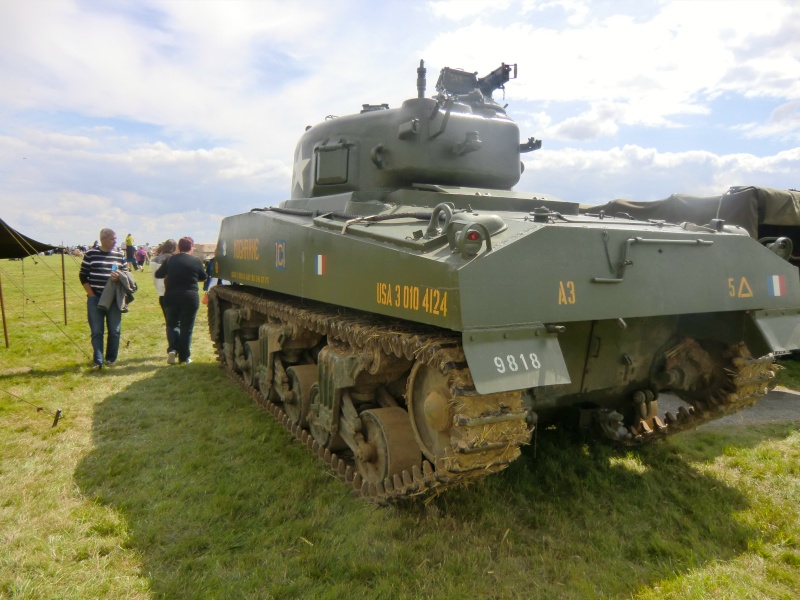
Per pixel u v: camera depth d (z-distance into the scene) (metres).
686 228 5.91
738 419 8.19
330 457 6.12
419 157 7.06
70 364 11.44
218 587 4.06
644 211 12.08
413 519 4.94
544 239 4.23
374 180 7.46
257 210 8.77
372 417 5.42
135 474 6.04
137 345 13.70
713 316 5.94
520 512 5.25
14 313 19.03
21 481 5.80
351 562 4.34
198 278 11.60
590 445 6.89
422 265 4.20
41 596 3.90
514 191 7.34
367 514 5.02
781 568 4.36
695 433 7.48
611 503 5.46
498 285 3.94
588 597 3.97
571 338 5.28
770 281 5.69
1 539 4.64
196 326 17.56
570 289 4.30
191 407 8.45
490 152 7.54
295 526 4.87
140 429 7.50
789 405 9.03
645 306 4.71
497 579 4.17
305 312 6.71
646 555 4.54
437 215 4.56
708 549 4.62
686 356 6.16
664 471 6.21
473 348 3.77
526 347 3.98
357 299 5.20
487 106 8.56
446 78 9.43
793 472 6.17
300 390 6.93
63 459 6.42
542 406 5.64
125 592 3.99
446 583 4.09
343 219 6.09
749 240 5.53
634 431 6.84
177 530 4.86
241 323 9.51
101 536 4.75
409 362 5.49
